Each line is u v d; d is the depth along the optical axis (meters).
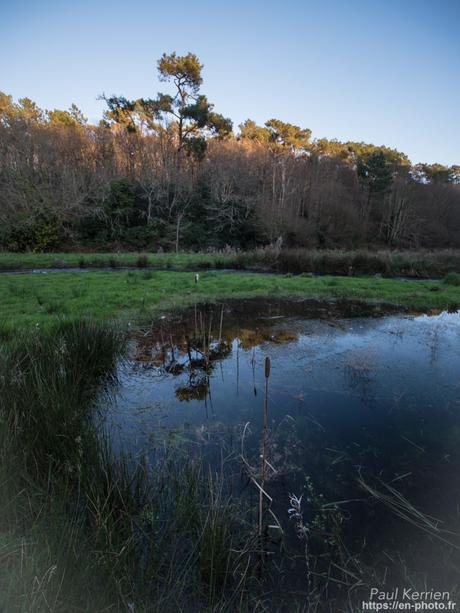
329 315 8.94
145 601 1.87
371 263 16.12
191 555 2.18
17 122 26.77
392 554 2.29
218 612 1.90
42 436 2.98
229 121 35.47
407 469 3.14
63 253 23.52
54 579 1.78
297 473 3.08
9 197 24.19
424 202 41.59
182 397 4.61
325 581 2.11
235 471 3.08
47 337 5.20
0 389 3.51
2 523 2.15
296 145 40.41
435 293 11.08
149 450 3.39
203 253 23.73
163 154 33.62
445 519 2.56
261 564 2.20
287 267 17.14
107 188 28.33
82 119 34.88
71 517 2.31
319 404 4.37
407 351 6.26
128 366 5.66
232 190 32.12
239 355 6.16
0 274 13.61
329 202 34.56
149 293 10.28
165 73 33.19
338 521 2.53
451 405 4.31
